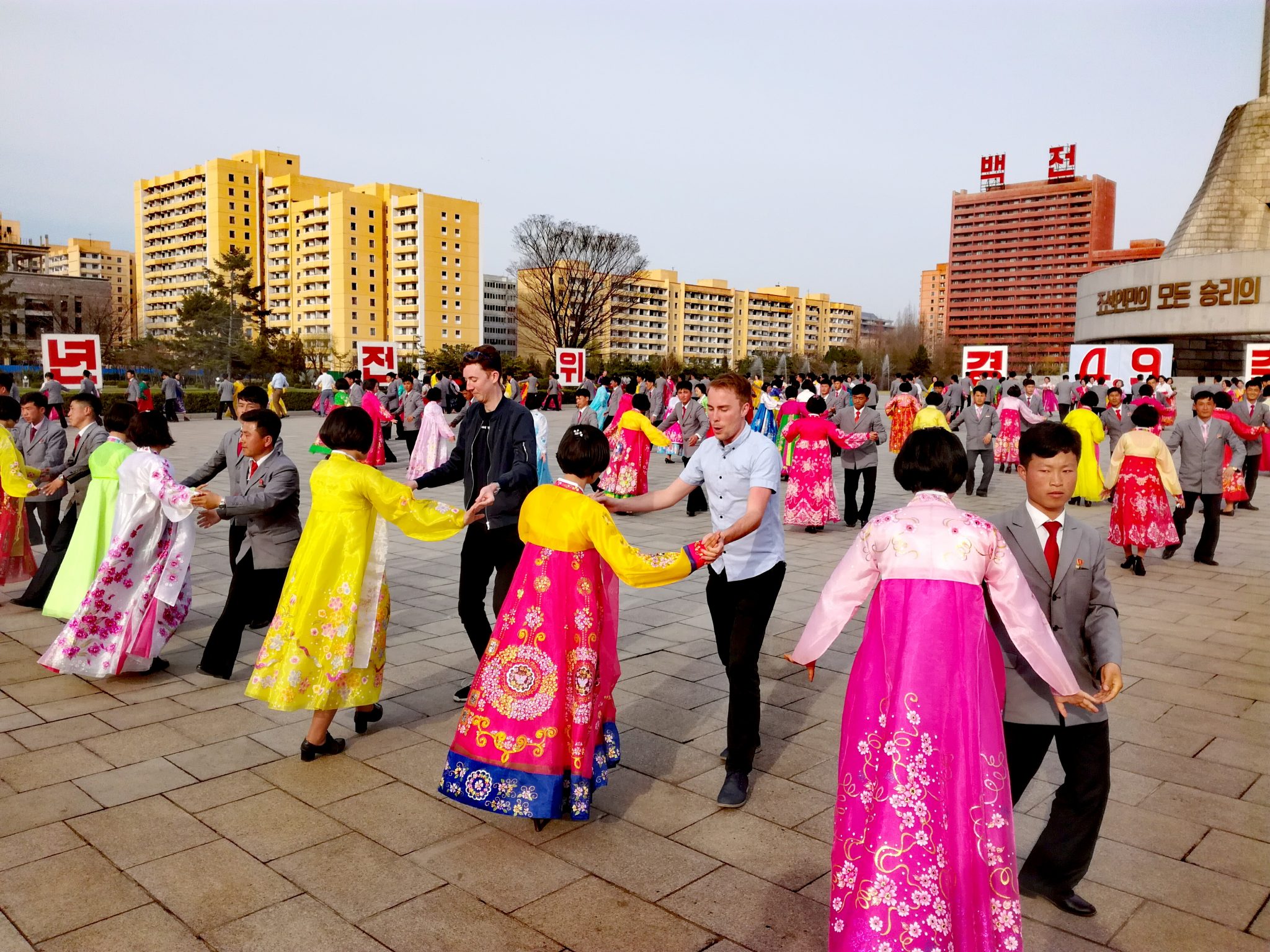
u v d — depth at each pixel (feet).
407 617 21.40
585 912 9.59
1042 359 369.09
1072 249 441.68
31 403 23.76
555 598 11.10
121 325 225.56
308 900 9.70
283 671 12.82
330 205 313.73
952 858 7.63
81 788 12.28
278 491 16.17
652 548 30.73
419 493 41.91
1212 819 11.90
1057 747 9.59
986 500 43.65
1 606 21.67
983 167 475.72
